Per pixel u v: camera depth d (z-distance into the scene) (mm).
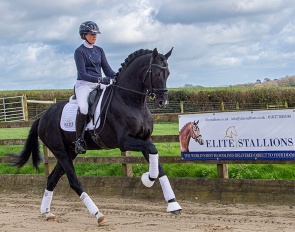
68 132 8539
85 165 12141
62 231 7648
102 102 8062
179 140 10047
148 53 7809
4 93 41719
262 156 9047
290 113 8711
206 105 34188
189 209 8922
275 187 8922
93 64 8414
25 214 9266
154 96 7570
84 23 8352
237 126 9289
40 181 11625
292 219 7723
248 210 8516
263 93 34625
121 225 7883
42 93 40781
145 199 10164
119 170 11500
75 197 10953
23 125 12445
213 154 9594
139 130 7773
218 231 7043
